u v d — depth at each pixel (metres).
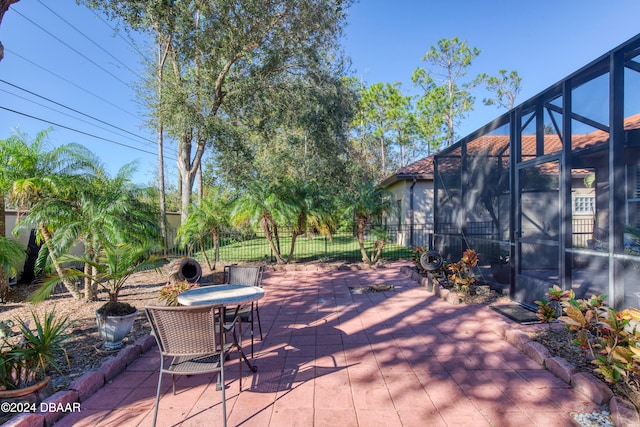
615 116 3.73
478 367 3.33
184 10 10.34
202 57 11.63
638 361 2.40
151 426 2.50
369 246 15.79
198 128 11.58
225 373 3.35
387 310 5.39
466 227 7.45
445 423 2.45
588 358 3.29
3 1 3.35
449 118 30.48
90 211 5.62
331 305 5.80
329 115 13.97
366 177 26.73
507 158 6.12
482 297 5.95
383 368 3.36
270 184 9.77
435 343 3.97
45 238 5.89
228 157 13.21
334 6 11.70
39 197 5.86
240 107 12.70
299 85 12.96
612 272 3.74
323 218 9.59
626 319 2.67
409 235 14.72
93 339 4.23
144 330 4.57
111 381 3.24
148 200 6.64
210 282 8.15
